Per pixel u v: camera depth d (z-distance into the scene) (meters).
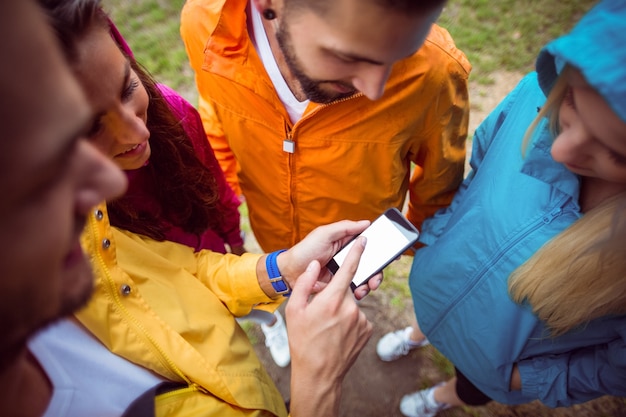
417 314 1.40
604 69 0.54
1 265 0.29
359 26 0.63
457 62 1.01
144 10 3.37
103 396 0.68
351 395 2.03
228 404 0.84
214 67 1.07
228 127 1.30
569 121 0.71
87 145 0.33
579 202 0.90
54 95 0.27
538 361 1.11
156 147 1.03
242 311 1.11
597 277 0.83
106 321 0.74
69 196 0.31
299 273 1.11
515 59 2.93
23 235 0.29
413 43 0.68
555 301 0.91
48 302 0.35
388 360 2.07
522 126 1.02
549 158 0.87
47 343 0.65
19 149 0.26
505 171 1.04
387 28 0.63
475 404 1.57
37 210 0.29
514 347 1.11
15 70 0.25
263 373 1.04
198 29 1.12
